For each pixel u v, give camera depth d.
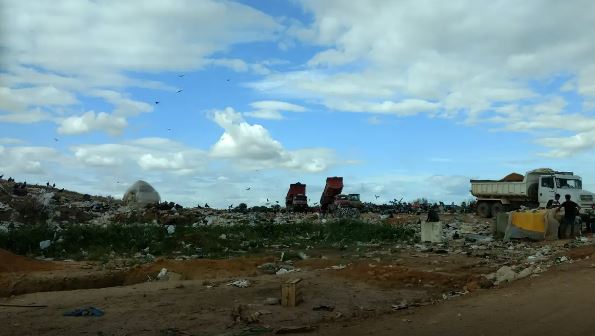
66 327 8.83
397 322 8.76
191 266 15.84
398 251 21.78
